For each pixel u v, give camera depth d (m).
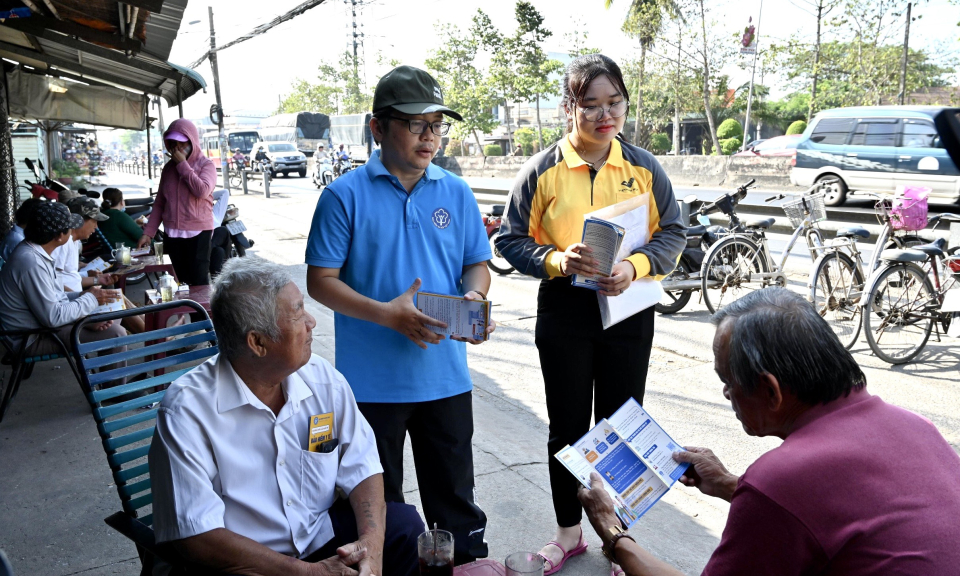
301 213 17.42
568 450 2.03
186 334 2.95
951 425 4.37
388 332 2.41
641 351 2.76
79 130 25.45
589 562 2.88
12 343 4.21
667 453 2.02
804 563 1.39
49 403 4.53
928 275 5.56
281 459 1.99
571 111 2.69
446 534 1.92
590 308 2.70
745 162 18.77
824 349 1.48
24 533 3.06
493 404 4.80
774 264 7.29
